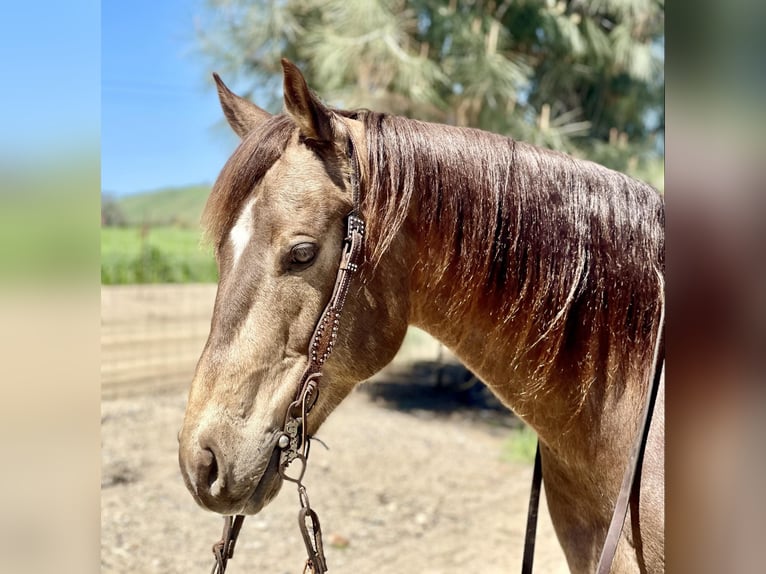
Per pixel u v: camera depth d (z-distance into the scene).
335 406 1.33
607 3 5.32
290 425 1.23
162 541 3.31
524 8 5.13
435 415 5.69
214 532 3.48
